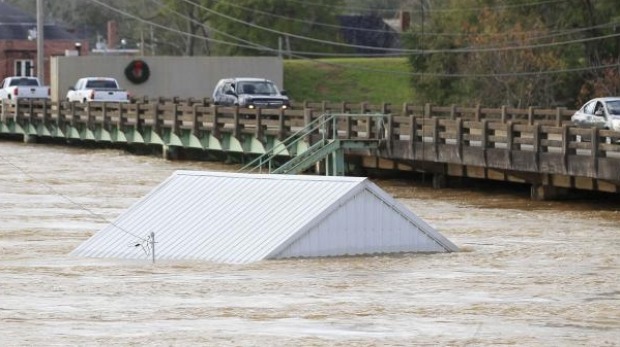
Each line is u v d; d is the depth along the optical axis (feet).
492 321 157.89
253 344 144.05
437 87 547.90
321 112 371.35
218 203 213.66
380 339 147.02
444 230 241.55
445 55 540.93
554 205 282.97
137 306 166.09
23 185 326.85
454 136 302.25
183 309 164.14
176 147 410.52
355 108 397.19
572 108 510.17
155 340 145.79
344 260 201.05
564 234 236.43
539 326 155.22
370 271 192.44
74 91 495.41
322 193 207.00
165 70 563.48
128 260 203.51
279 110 353.51
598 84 487.61
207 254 202.49
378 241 206.69
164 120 411.75
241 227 207.00
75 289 178.19
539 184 289.74
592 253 212.84
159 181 338.54
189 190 219.20
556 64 508.53
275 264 196.85
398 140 318.04
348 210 204.33
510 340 147.33
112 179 344.08
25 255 209.77
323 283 182.91
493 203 287.89
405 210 208.23
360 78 636.07
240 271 191.83
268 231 203.92
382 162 329.52
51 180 340.59
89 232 238.89
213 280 184.96
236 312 162.40
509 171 294.25
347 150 324.80
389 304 168.14
